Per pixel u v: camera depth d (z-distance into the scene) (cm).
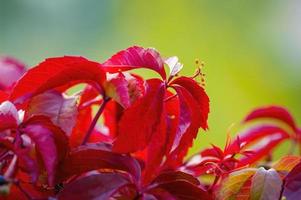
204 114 124
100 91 125
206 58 284
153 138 122
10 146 118
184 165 133
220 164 129
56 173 119
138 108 121
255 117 144
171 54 295
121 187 119
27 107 123
